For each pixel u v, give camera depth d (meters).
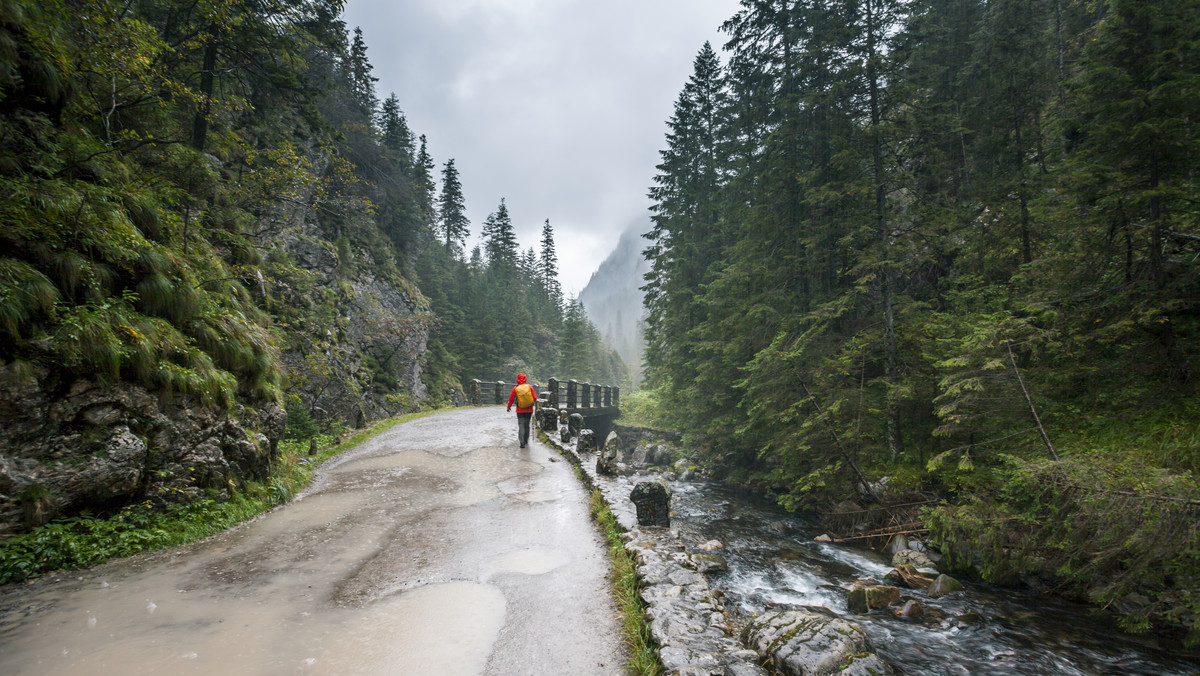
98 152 7.22
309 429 13.58
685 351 21.27
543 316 72.31
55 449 4.86
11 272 4.81
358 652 3.39
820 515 11.70
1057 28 16.64
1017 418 8.20
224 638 3.51
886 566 8.35
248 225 14.38
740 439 16.14
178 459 6.13
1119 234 7.98
